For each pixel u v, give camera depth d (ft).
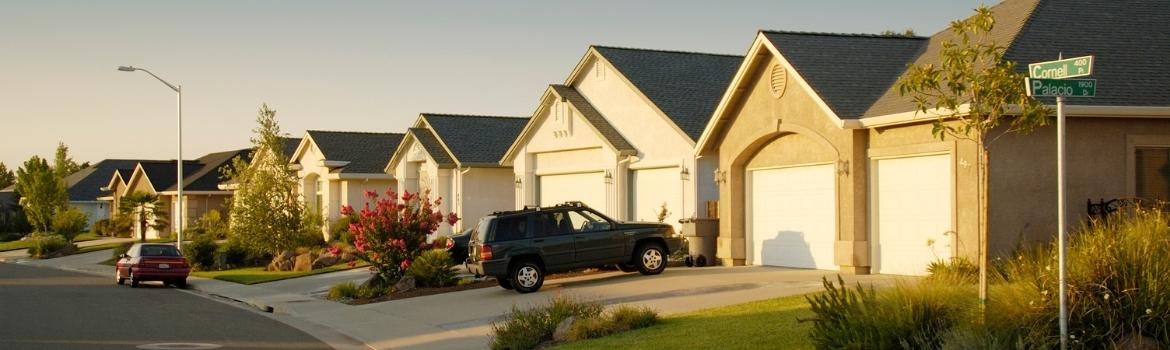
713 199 90.99
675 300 58.80
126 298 85.87
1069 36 63.67
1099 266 32.55
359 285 87.81
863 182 68.49
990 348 30.96
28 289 96.12
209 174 211.00
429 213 85.20
